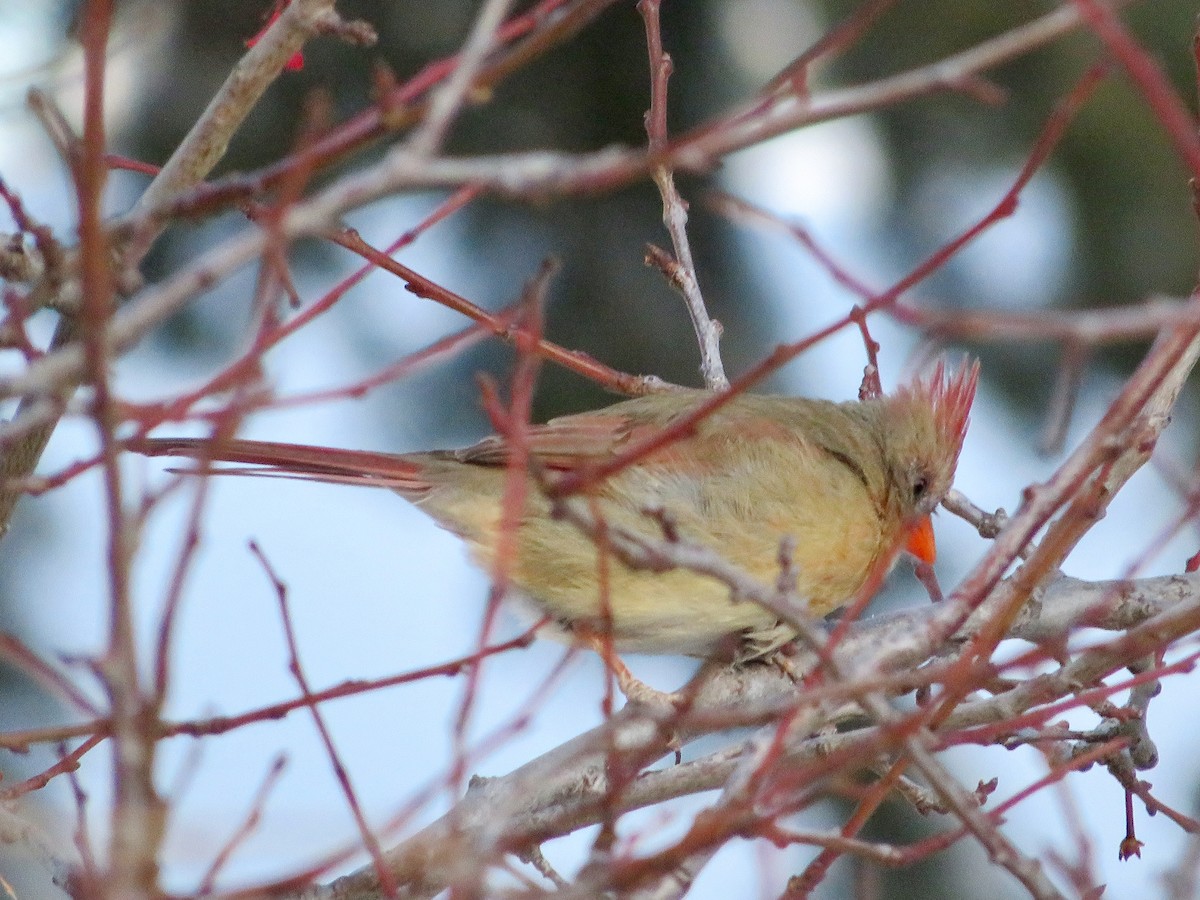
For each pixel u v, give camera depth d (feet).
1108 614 29.43
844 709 23.00
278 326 16.80
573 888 16.52
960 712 23.53
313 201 14.28
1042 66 46.06
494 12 13.97
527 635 20.75
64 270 17.33
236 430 17.60
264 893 17.38
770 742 19.27
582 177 13.94
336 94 43.98
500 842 17.35
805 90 16.49
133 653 13.69
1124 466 24.03
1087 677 22.97
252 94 21.58
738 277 47.01
